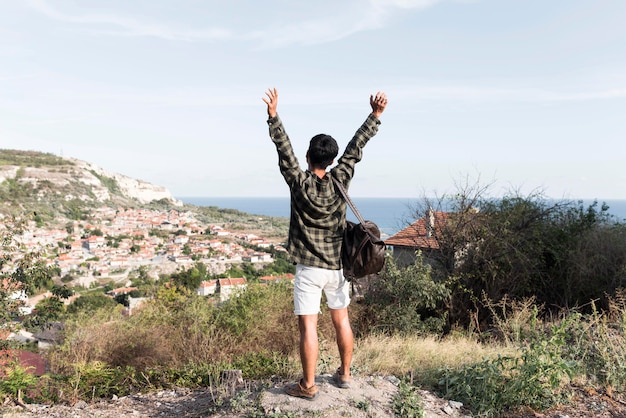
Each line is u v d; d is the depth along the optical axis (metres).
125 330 7.42
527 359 4.08
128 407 4.15
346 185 3.05
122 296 66.19
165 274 92.44
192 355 6.50
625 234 9.62
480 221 10.38
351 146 3.14
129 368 5.34
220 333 7.14
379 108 3.24
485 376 3.95
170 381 5.08
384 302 9.16
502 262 9.89
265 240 146.62
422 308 10.27
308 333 3.01
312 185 2.83
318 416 2.99
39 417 3.83
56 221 136.25
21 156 183.50
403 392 3.46
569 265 9.65
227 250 115.81
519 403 3.91
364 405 3.17
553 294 9.98
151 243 130.50
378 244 2.90
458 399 3.95
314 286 2.96
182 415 3.70
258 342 7.13
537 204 10.66
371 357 5.35
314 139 2.97
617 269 9.06
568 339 5.49
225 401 3.70
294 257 2.93
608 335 5.34
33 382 4.46
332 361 5.16
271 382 4.14
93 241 121.31
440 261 10.69
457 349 5.81
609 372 4.47
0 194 134.00
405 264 10.38
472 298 9.68
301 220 2.88
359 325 9.03
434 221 10.94
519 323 6.48
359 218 2.95
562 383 4.31
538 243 10.00
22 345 6.35
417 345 5.86
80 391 4.71
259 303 7.59
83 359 6.44
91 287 82.94
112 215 162.50
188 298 8.64
